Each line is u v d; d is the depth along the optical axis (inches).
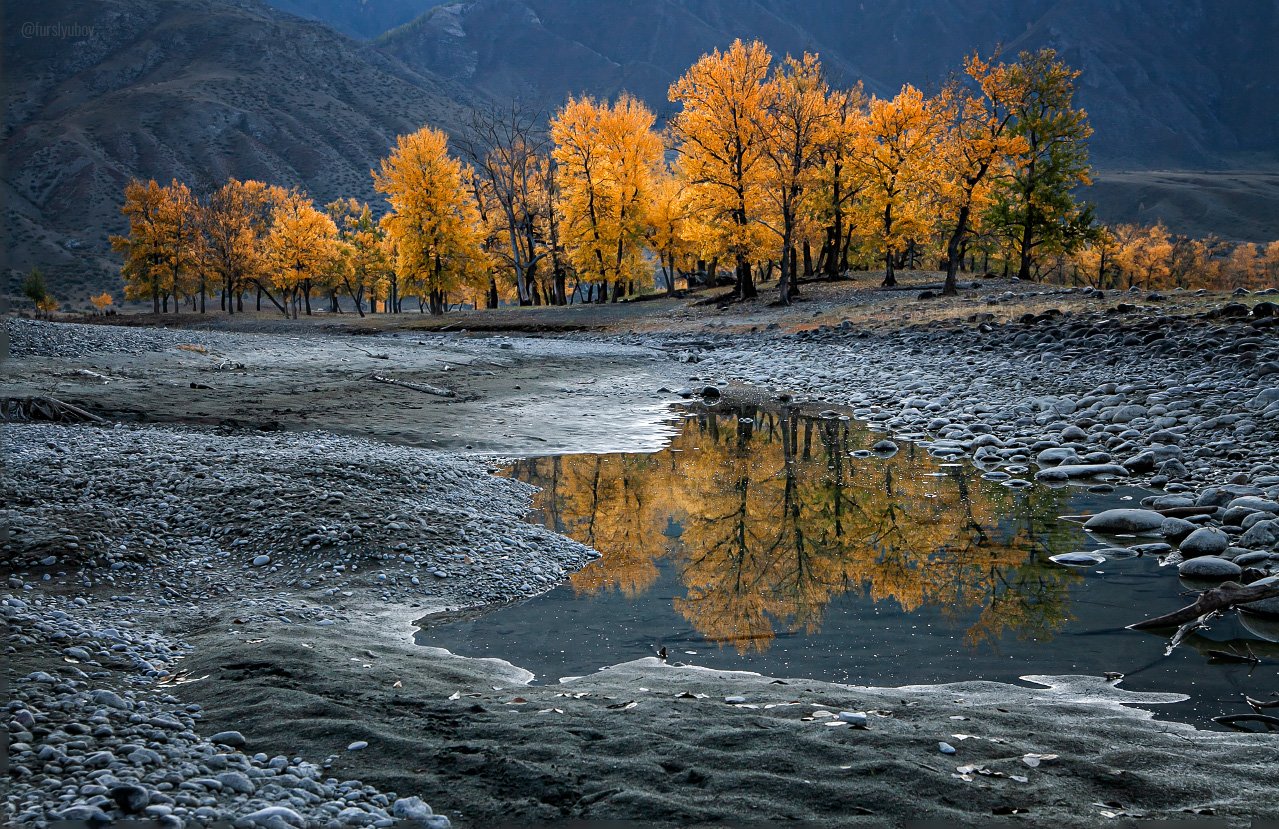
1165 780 154.1
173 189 2854.3
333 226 2743.6
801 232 1889.8
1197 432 542.6
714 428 694.5
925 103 1642.5
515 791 146.6
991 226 1856.5
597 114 2017.7
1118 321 946.1
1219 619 273.9
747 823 136.0
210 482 393.1
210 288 2888.8
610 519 425.1
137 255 2785.4
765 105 1624.0
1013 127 1750.7
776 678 232.4
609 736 170.4
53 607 264.7
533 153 2276.1
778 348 1220.5
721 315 1641.2
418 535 357.1
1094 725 186.2
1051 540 371.2
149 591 293.1
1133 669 236.2
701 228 1702.8
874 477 508.4
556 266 2319.1
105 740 157.8
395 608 295.3
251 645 229.1
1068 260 3304.6
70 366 810.2
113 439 493.7
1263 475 433.1
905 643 261.0
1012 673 235.5
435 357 1082.1
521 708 191.3
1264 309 842.8
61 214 6855.3
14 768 142.1
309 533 345.7
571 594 316.2
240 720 176.9
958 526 398.9
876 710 195.5
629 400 836.6
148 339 1000.9
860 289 1750.7
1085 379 761.0
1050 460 522.6
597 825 135.8
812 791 146.3
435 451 585.0
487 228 2341.3
